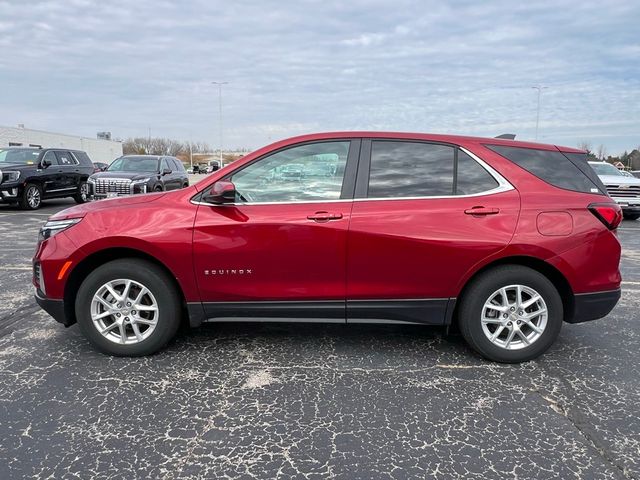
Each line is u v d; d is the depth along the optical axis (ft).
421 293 11.41
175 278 11.60
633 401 10.07
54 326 14.01
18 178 44.68
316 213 11.15
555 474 7.73
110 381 10.69
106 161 230.07
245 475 7.65
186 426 8.99
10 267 21.58
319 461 8.02
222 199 11.02
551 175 11.76
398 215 11.16
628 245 31.12
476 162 11.66
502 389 10.52
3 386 10.42
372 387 10.57
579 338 13.60
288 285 11.37
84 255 11.35
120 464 7.88
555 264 11.29
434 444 8.52
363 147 11.71
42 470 7.70
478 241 11.11
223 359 11.90
